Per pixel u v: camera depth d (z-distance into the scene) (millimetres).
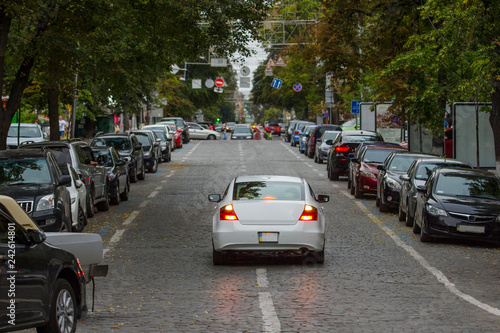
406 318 23688
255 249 32656
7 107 58500
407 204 47906
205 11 62656
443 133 78312
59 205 36250
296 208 33094
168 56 73750
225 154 133125
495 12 53844
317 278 30938
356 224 48781
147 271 32688
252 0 63312
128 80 79625
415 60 66750
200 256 36781
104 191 54500
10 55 61094
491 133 82438
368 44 85562
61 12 57344
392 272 32562
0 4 49250
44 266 18750
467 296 27500
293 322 23016
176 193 68812
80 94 94562
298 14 158875
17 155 38500
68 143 50594
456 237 40219
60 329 19469
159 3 58656
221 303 26031
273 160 117000
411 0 77875
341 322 23047
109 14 59219
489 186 43094
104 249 38719
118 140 80188
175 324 22781
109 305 25766
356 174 64188
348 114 195125
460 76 68062
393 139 118250
